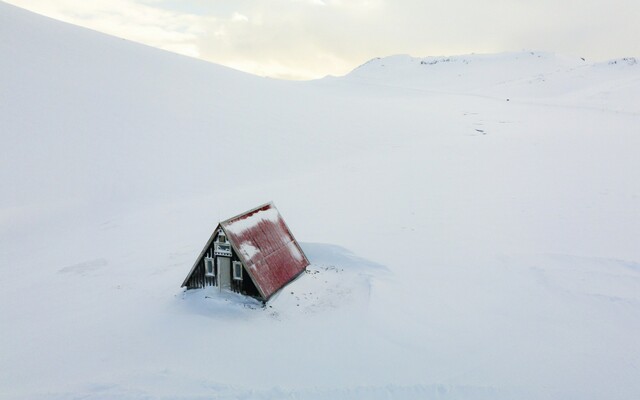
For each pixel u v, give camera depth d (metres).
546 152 38.78
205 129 42.47
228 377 10.88
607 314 13.58
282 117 50.97
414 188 30.00
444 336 12.57
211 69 64.56
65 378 11.04
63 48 49.53
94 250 21.36
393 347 12.05
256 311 14.07
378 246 19.75
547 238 20.14
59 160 31.70
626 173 30.75
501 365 11.13
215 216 25.42
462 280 16.27
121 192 29.84
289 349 12.12
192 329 13.30
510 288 15.54
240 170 35.78
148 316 14.23
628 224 21.41
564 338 12.33
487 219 23.19
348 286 15.88
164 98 46.69
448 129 55.41
